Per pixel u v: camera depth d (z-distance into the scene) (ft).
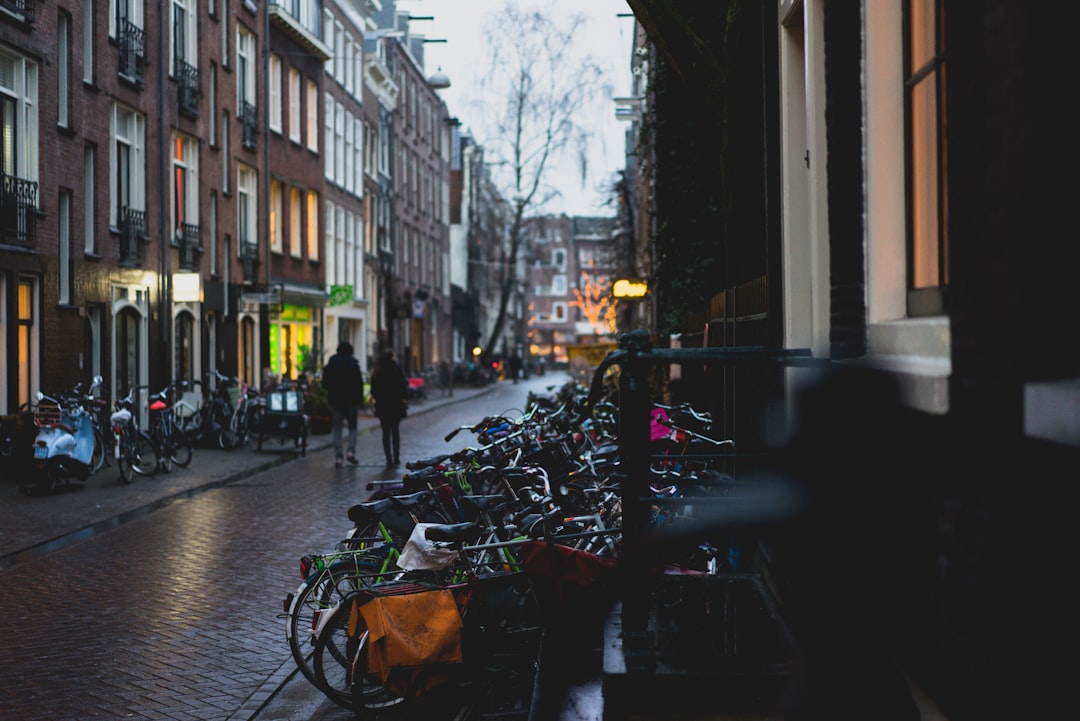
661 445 26.17
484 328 269.85
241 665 20.94
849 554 7.58
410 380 130.31
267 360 93.09
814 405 7.68
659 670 11.11
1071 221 7.22
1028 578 7.37
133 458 50.08
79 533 35.70
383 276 152.76
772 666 11.06
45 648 22.07
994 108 7.97
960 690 8.53
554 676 13.64
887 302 11.59
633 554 8.50
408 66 175.94
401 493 21.03
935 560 9.13
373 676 17.53
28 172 57.67
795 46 19.03
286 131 107.76
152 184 74.18
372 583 19.10
